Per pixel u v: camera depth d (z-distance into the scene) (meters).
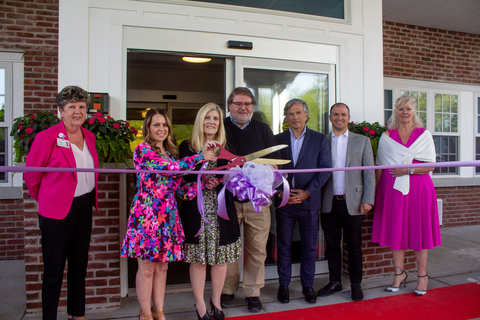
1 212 3.70
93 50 2.65
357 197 2.57
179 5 2.83
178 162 1.91
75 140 1.98
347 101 3.28
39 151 1.81
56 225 1.84
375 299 2.59
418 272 2.67
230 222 2.12
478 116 5.67
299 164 2.54
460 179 5.32
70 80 2.61
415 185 2.59
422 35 5.27
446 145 5.51
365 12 3.33
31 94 3.76
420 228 2.56
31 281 2.35
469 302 2.51
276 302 2.55
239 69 2.99
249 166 1.75
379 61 3.36
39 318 2.31
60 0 2.60
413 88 5.27
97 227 2.44
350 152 2.60
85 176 1.98
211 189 2.07
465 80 5.55
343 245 3.15
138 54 2.84
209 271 3.16
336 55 3.27
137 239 1.88
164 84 5.30
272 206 3.05
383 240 2.71
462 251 3.96
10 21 3.73
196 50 2.88
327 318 2.27
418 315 2.30
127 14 2.72
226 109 3.04
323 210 2.67
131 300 2.61
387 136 2.75
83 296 2.03
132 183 2.74
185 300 2.61
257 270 2.40
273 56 3.07
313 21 3.18
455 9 4.64
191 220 2.06
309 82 3.21
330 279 2.73
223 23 2.94
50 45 3.82
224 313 2.37
